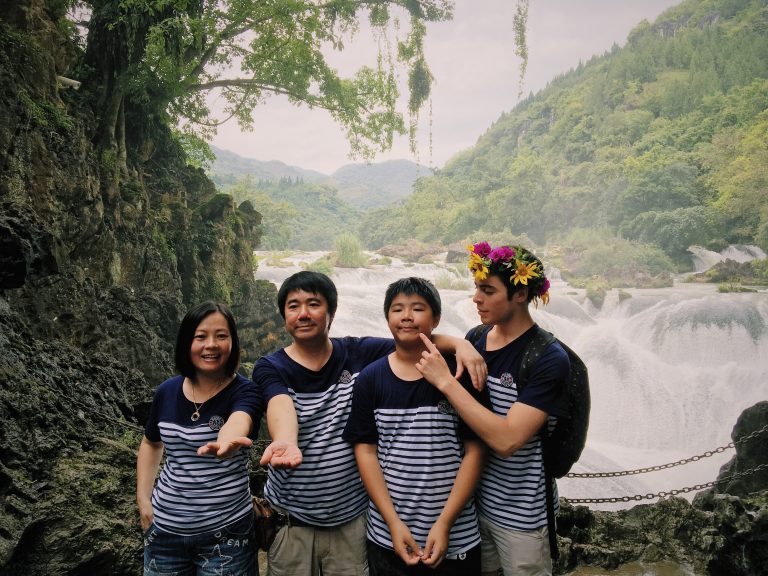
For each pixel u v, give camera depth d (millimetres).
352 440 2283
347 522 2451
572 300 31156
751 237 58250
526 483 2393
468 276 44875
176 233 18188
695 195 67125
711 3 156875
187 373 2389
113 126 15203
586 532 4414
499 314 2355
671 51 137875
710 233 59250
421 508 2184
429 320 2227
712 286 39688
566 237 80125
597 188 85500
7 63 10461
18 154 10172
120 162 15883
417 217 112688
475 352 2285
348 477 2402
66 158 11609
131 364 10734
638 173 75188
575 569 4070
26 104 10555
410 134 23594
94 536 3359
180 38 15492
